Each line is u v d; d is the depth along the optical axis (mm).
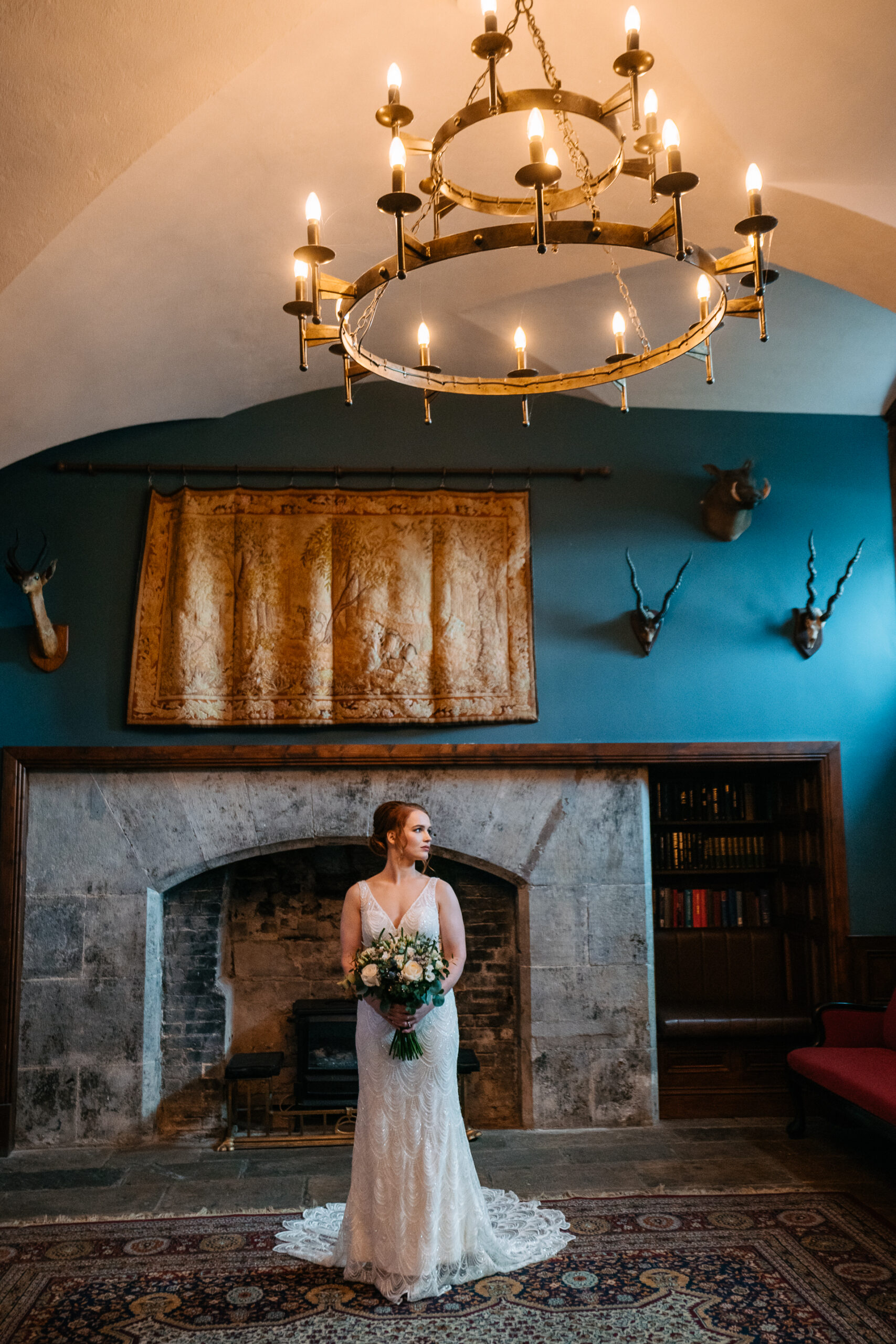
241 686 5590
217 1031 5680
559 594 5902
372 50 3441
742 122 3781
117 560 5723
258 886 5992
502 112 2252
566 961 5625
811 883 5977
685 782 6379
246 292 4684
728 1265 3686
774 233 4434
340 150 3879
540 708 5781
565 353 5691
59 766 5484
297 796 5621
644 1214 4203
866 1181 4605
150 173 3650
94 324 4449
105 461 5805
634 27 2262
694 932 6324
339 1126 5480
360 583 5730
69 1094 5332
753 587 6031
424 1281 3467
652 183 2221
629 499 6027
